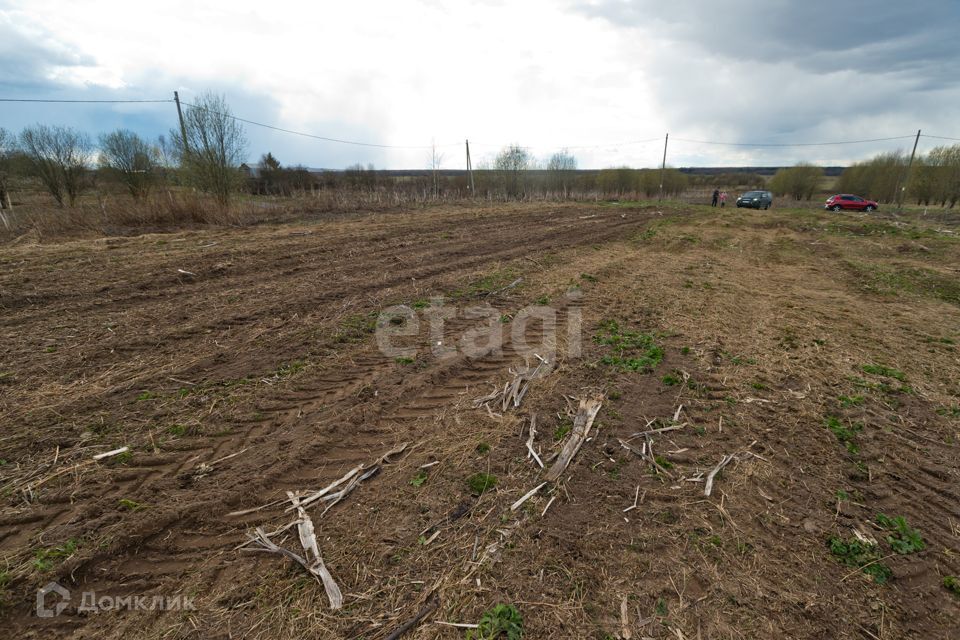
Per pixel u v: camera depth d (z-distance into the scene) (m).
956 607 2.10
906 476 2.96
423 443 3.16
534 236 12.09
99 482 2.68
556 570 2.21
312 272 7.62
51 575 2.09
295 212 16.41
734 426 3.46
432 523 2.47
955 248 11.12
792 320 5.95
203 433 3.19
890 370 4.42
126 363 4.15
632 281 7.77
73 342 4.55
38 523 2.39
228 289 6.52
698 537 2.44
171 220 12.77
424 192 25.12
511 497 2.67
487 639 1.89
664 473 2.91
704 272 8.69
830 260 10.20
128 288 6.32
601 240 11.93
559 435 3.26
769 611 2.05
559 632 1.93
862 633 1.97
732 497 2.73
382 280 7.26
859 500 2.74
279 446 3.07
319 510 2.57
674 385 4.06
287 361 4.31
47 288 6.09
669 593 2.12
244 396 3.68
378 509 2.58
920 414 3.68
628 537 2.42
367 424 3.36
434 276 7.66
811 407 3.74
